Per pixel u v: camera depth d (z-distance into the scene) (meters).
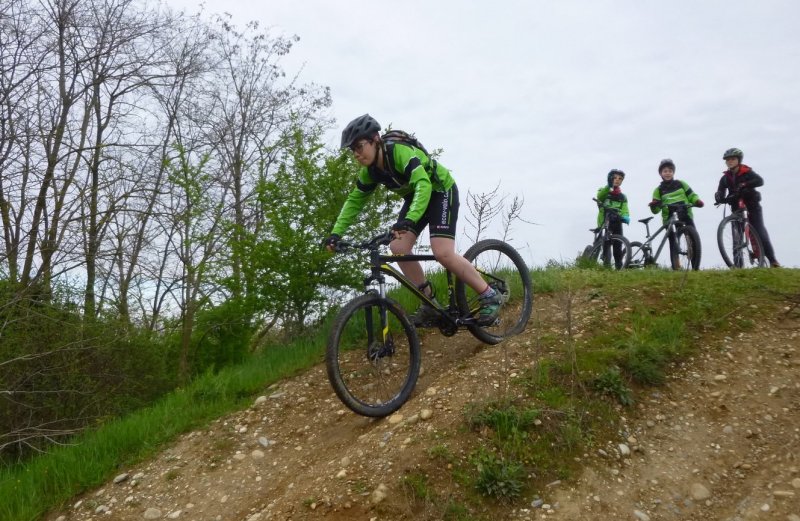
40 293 9.38
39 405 8.62
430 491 3.34
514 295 5.47
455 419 3.83
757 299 5.25
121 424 5.52
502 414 3.72
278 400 5.22
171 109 16.41
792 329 4.71
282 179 7.72
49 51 11.76
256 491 4.06
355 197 4.47
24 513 4.38
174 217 10.85
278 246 7.38
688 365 4.39
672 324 4.79
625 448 3.63
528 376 4.16
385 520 3.25
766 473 3.42
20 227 10.13
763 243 8.41
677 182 8.62
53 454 5.39
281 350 6.65
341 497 3.47
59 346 8.75
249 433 4.81
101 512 4.22
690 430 3.81
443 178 4.30
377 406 4.19
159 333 11.30
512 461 3.46
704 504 3.30
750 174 8.38
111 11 13.62
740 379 4.20
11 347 8.62
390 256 4.33
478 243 4.99
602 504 3.27
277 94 17.91
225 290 9.02
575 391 4.01
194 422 5.16
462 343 5.30
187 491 4.25
